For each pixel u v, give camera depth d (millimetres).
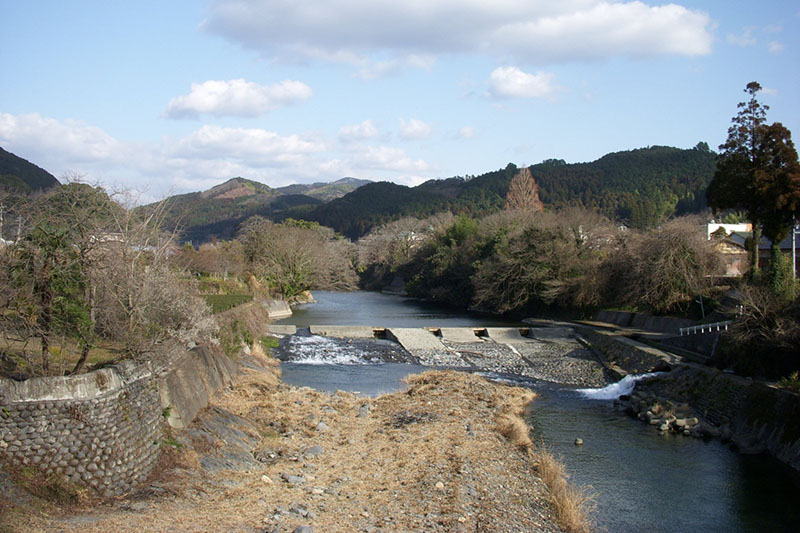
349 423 27250
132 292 23781
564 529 17594
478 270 81062
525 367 45250
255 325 49625
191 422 22031
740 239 70625
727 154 44250
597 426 29688
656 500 20562
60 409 15492
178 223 54469
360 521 16359
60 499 14742
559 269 69375
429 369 44344
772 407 26266
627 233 65562
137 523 14320
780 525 18781
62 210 21703
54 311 17844
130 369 18375
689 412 30906
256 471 20109
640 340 47750
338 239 163750
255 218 103938
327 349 49312
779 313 31812
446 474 20781
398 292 121688
